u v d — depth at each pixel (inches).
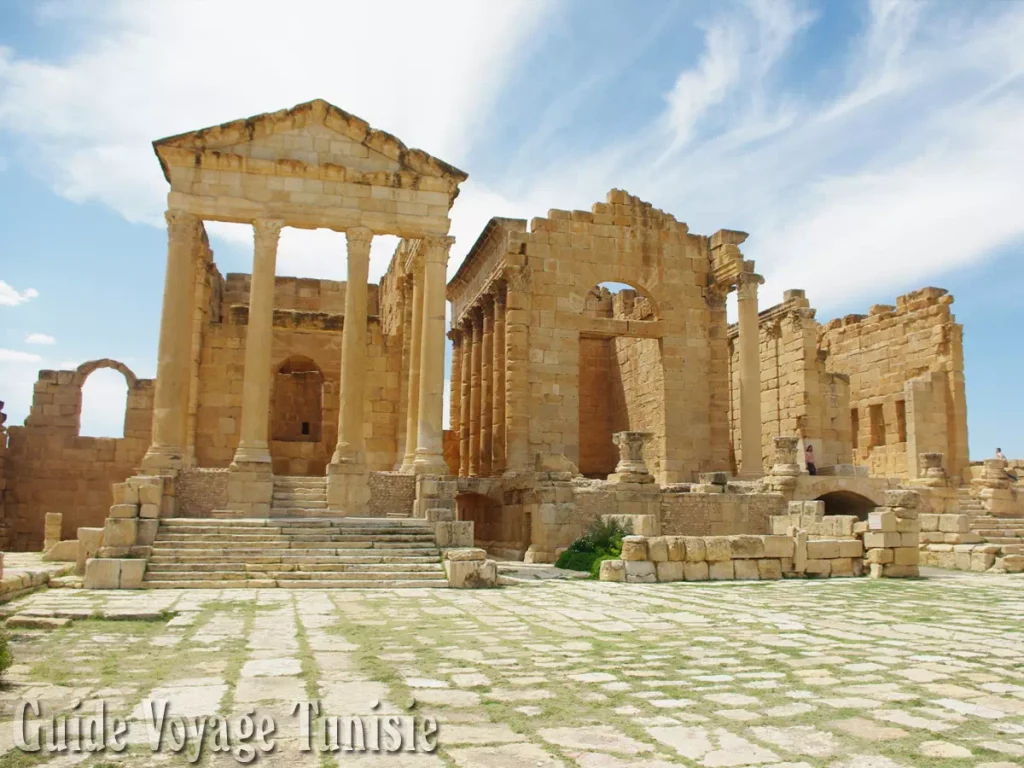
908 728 303.6
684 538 852.0
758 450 1455.5
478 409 1617.9
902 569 892.0
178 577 773.9
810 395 1577.3
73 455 1446.9
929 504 1358.3
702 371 1544.0
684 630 525.3
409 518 1064.8
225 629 519.2
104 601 644.7
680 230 1571.1
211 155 1155.3
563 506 1092.5
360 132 1205.7
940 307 1669.5
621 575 832.9
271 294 1147.3
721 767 259.3
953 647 467.5
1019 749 280.1
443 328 1195.9
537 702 337.7
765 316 1722.4
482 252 1601.9
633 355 1790.1
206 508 1077.8
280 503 1114.7
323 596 702.5
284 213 1168.2
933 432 1627.7
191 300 1147.3
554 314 1470.2
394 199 1203.2
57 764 262.2
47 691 352.2
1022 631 527.5
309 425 1685.5
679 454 1508.4
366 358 1438.2
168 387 1107.3
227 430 1393.9
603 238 1520.7
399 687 362.0
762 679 382.0
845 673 395.9
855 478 1353.3
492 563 796.6
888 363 1777.8
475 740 286.2
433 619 571.2
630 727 302.4
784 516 1102.4
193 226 1152.2
